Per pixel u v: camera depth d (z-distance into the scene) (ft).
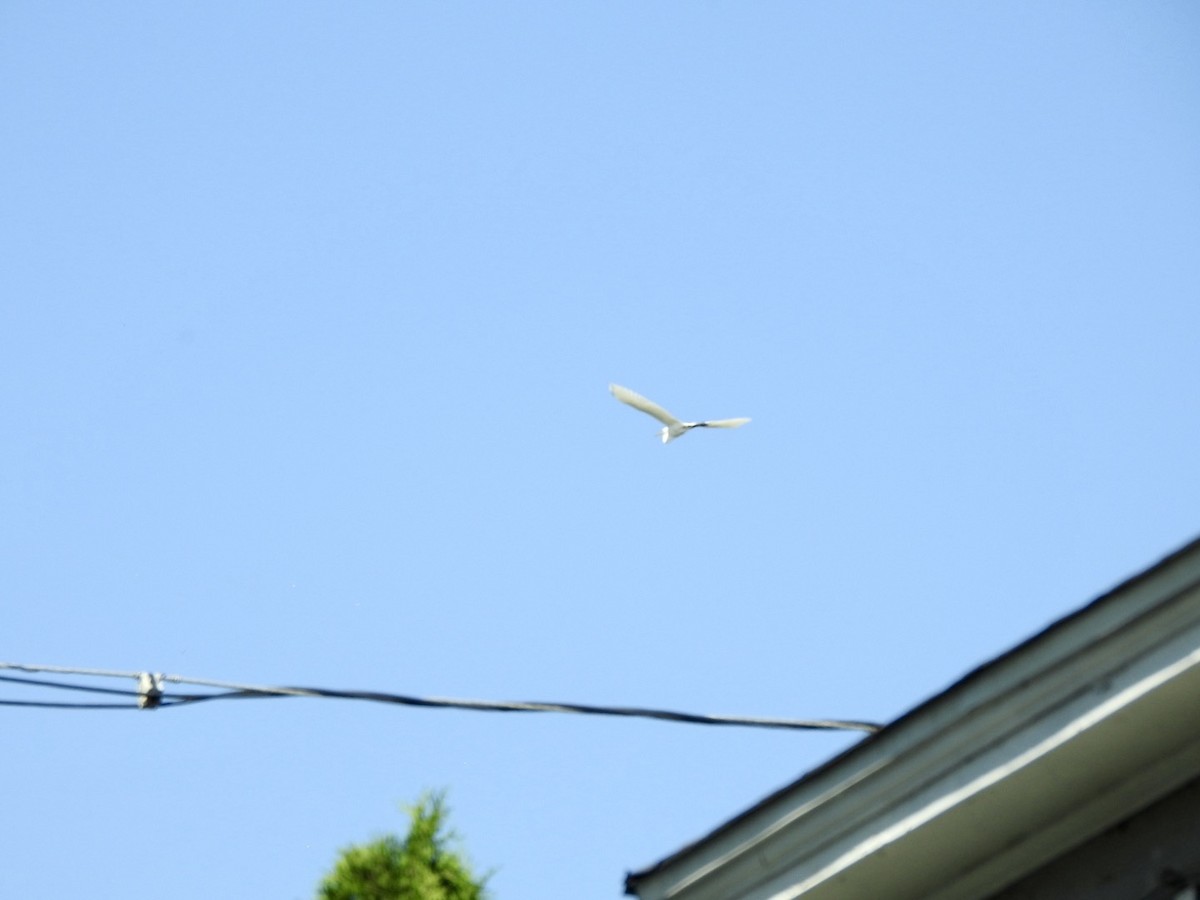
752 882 34.37
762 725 41.70
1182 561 31.55
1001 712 32.65
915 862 33.73
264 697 46.26
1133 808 33.60
